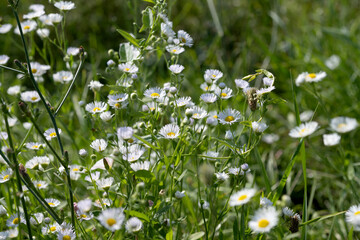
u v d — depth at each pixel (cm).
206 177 84
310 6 168
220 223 89
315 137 111
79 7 137
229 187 99
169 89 89
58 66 111
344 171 92
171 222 86
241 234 85
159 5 92
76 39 133
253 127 85
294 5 170
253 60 135
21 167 82
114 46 130
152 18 91
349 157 96
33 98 94
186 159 89
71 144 102
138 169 85
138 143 87
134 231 81
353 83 116
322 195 103
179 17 142
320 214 100
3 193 92
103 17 137
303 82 95
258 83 120
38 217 86
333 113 114
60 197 95
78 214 85
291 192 103
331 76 118
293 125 113
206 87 92
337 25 144
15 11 82
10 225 85
